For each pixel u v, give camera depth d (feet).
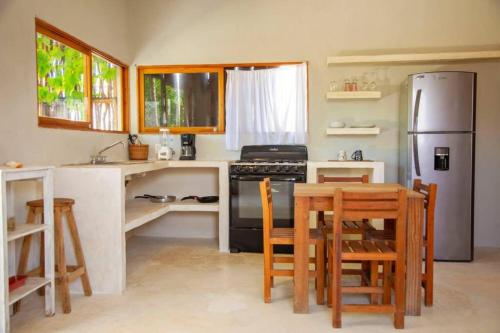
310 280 10.48
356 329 7.53
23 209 9.05
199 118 15.21
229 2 14.80
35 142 9.55
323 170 14.56
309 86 14.61
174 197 14.35
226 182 13.25
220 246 13.33
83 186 9.54
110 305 8.71
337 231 7.59
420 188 9.45
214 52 14.93
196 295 9.30
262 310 8.43
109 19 13.51
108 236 9.48
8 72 8.64
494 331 7.43
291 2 14.56
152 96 15.39
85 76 12.29
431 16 14.06
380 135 14.39
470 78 12.08
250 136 14.76
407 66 14.19
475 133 12.77
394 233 9.36
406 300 8.14
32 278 8.02
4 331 6.74
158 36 15.12
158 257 12.60
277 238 8.77
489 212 14.06
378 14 14.26
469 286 9.89
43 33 10.11
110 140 13.53
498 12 13.76
